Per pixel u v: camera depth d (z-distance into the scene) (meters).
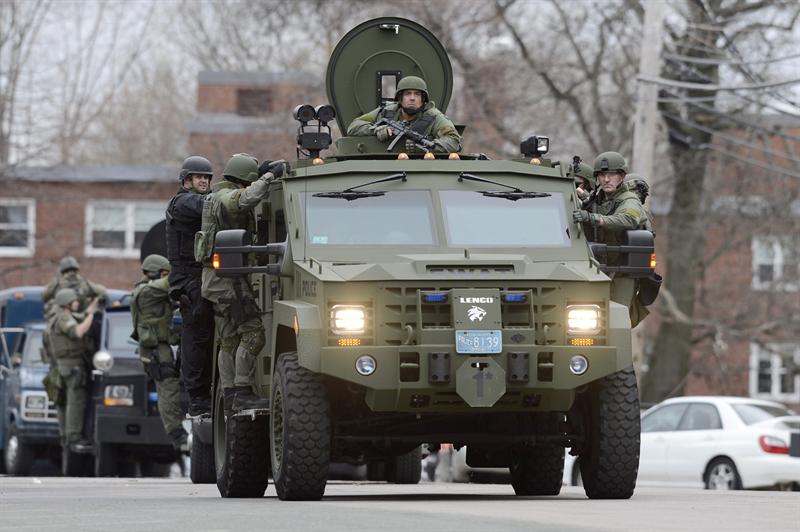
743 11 118.25
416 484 61.25
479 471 70.25
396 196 42.53
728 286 139.25
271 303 43.34
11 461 90.75
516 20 131.38
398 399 38.34
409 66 53.00
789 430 79.19
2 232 155.75
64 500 42.56
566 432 42.62
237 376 44.41
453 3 129.50
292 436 38.91
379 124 47.00
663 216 147.38
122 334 80.00
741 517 33.38
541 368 38.72
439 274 38.88
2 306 99.19
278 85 164.25
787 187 131.38
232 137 160.88
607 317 39.59
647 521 31.64
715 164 132.00
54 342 81.38
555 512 34.28
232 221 44.94
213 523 30.75
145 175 160.12
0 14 141.25
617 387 40.28
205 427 53.41
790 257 134.00
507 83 130.50
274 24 145.38
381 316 38.62
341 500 41.16
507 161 43.72
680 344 132.25
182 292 49.03
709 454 80.69
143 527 29.97
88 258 160.00
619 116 130.88
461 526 29.48
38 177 154.12
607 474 40.50
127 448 79.25
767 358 162.50
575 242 42.44
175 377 66.25
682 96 112.75
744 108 115.25
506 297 38.75
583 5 128.62
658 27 90.69
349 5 133.88
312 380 39.25
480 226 42.25
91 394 81.75
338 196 42.28
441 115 47.12
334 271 39.25
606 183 46.00
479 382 38.09
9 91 140.75
